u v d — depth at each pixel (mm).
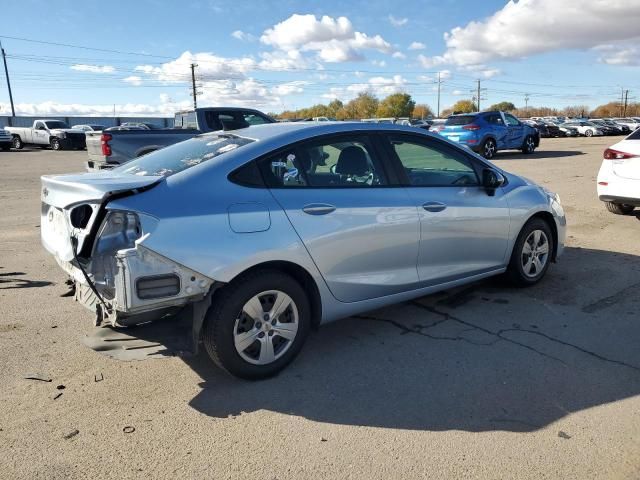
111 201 2992
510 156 20859
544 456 2678
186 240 3033
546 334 4125
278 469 2602
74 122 55656
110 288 3004
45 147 34625
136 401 3219
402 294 4105
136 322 3121
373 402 3201
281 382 3447
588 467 2590
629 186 7734
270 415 3072
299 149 3643
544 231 5156
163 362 3729
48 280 5508
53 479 2525
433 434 2877
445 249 4297
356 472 2574
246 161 3410
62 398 3246
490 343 3980
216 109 11922
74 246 3160
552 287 5195
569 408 3109
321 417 3051
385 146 4078
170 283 3008
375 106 103438
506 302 4809
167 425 2973
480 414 3062
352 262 3723
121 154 9898
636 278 5438
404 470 2586
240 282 3266
